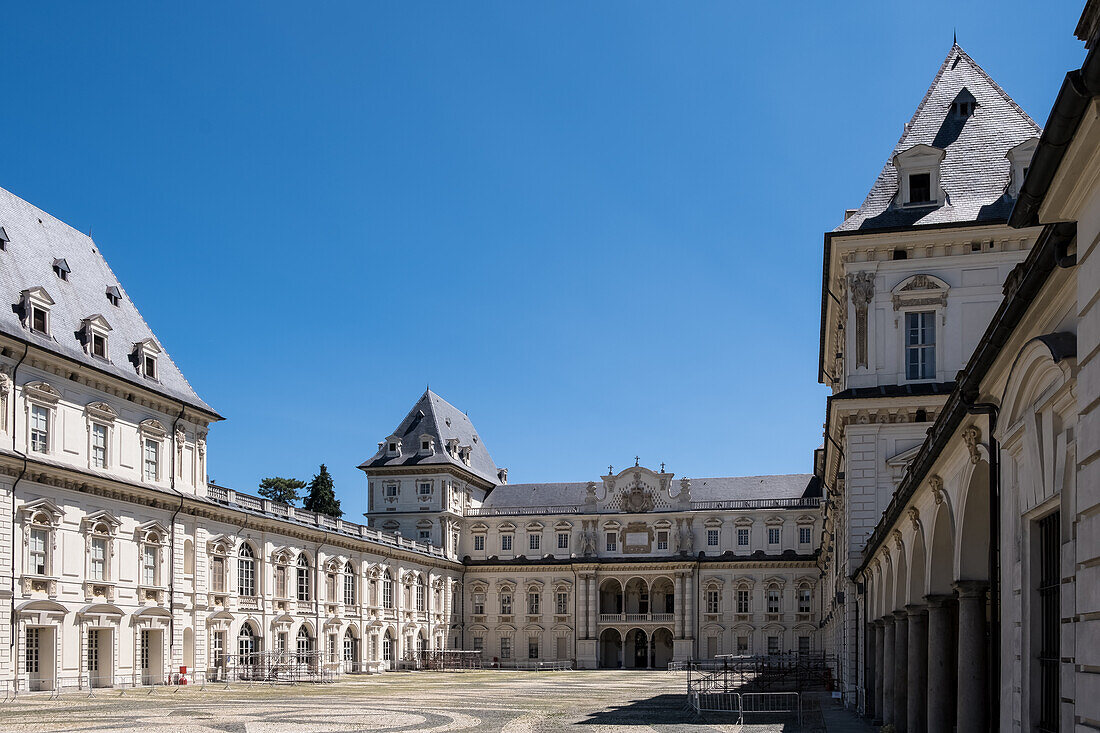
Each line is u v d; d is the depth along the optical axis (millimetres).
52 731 32062
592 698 52719
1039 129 47844
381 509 116312
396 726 35094
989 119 48625
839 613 56156
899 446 44438
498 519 119625
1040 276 11867
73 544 55031
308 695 53969
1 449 50312
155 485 63344
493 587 118062
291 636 78438
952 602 23266
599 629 114062
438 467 114625
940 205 46000
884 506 44094
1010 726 14750
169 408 65500
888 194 47688
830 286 50406
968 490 18094
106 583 57125
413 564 104000
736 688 57469
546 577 116688
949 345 44469
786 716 40594
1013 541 14781
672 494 116438
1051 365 12094
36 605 51375
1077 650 10750
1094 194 10055
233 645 70375
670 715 40844
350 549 89375
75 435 56312
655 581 117438
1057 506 12680
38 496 52656
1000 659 15672
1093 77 8672
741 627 111625
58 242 62375
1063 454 12062
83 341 58625
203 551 67250
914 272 45344
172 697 50844
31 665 51906
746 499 115562
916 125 49219
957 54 51531
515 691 59531
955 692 25984
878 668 36312
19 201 60094
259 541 74875
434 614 109188
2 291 53344
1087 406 10305
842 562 54375
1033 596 13938
